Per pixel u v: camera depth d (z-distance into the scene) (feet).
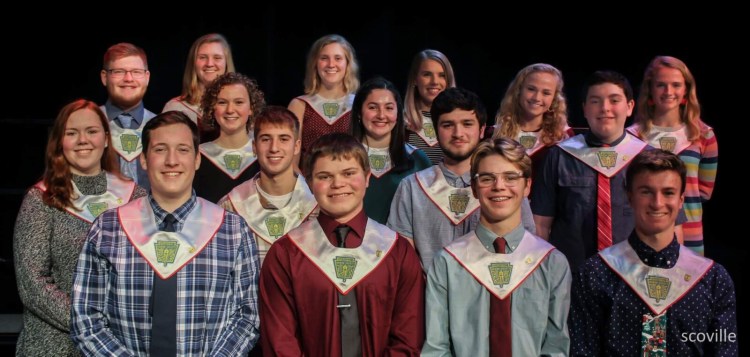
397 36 22.72
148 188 14.58
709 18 20.56
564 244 12.83
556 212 13.10
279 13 22.48
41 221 10.68
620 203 12.71
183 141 10.00
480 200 10.37
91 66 21.56
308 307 10.14
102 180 11.27
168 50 22.03
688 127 14.33
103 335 9.66
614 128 12.91
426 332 10.28
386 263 10.21
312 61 15.52
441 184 12.01
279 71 22.62
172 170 9.93
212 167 13.56
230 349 9.71
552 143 14.25
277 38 22.54
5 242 18.29
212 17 22.22
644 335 10.11
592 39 22.09
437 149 15.06
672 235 10.35
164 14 21.93
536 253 10.43
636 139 13.11
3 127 19.47
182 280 9.82
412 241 12.02
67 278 10.62
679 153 14.24
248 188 12.28
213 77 15.52
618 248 10.51
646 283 10.20
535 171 14.24
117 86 14.44
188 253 9.90
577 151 13.01
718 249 19.60
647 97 14.44
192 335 9.76
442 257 10.48
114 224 9.96
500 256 10.41
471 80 22.71
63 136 10.91
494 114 22.77
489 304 10.30
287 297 10.18
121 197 11.23
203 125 13.79
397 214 12.13
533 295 10.28
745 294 17.69
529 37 22.44
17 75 21.20
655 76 14.26
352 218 10.34
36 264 10.50
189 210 10.14
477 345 10.20
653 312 10.12
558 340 10.18
